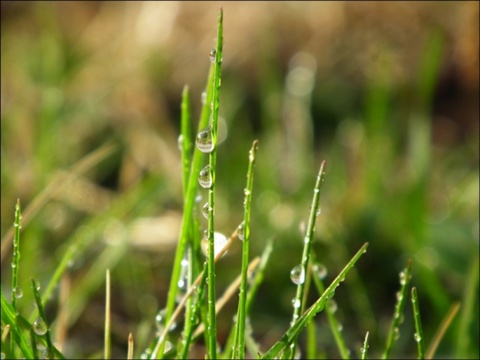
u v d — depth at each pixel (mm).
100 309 373
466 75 562
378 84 503
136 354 325
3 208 412
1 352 275
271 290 381
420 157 396
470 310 328
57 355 276
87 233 369
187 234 290
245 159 486
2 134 496
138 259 395
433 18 563
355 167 484
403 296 284
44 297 308
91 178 492
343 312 373
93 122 537
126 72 580
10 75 561
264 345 365
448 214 426
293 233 400
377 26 587
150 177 413
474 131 563
